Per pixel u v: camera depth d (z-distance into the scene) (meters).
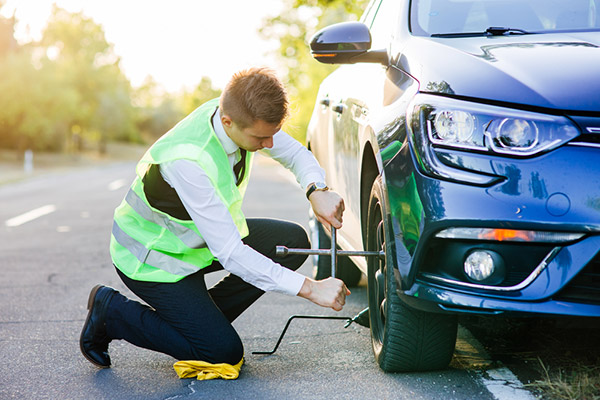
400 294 2.26
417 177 2.15
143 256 2.53
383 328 2.58
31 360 2.90
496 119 2.05
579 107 2.01
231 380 2.53
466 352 2.72
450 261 2.13
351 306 3.72
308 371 2.61
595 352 2.61
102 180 21.19
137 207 2.55
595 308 2.01
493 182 2.04
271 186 15.20
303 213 8.84
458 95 2.15
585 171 1.99
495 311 2.06
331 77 4.09
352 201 3.07
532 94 2.06
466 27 2.71
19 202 12.41
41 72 41.12
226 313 2.77
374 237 2.67
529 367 2.52
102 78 58.03
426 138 2.14
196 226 2.42
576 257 2.00
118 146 77.31
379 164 2.40
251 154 2.55
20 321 3.61
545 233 2.01
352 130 3.03
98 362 2.71
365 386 2.40
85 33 58.00
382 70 2.79
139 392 2.45
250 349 2.96
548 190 2.00
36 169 35.69
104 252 5.98
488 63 2.21
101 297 2.65
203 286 2.60
